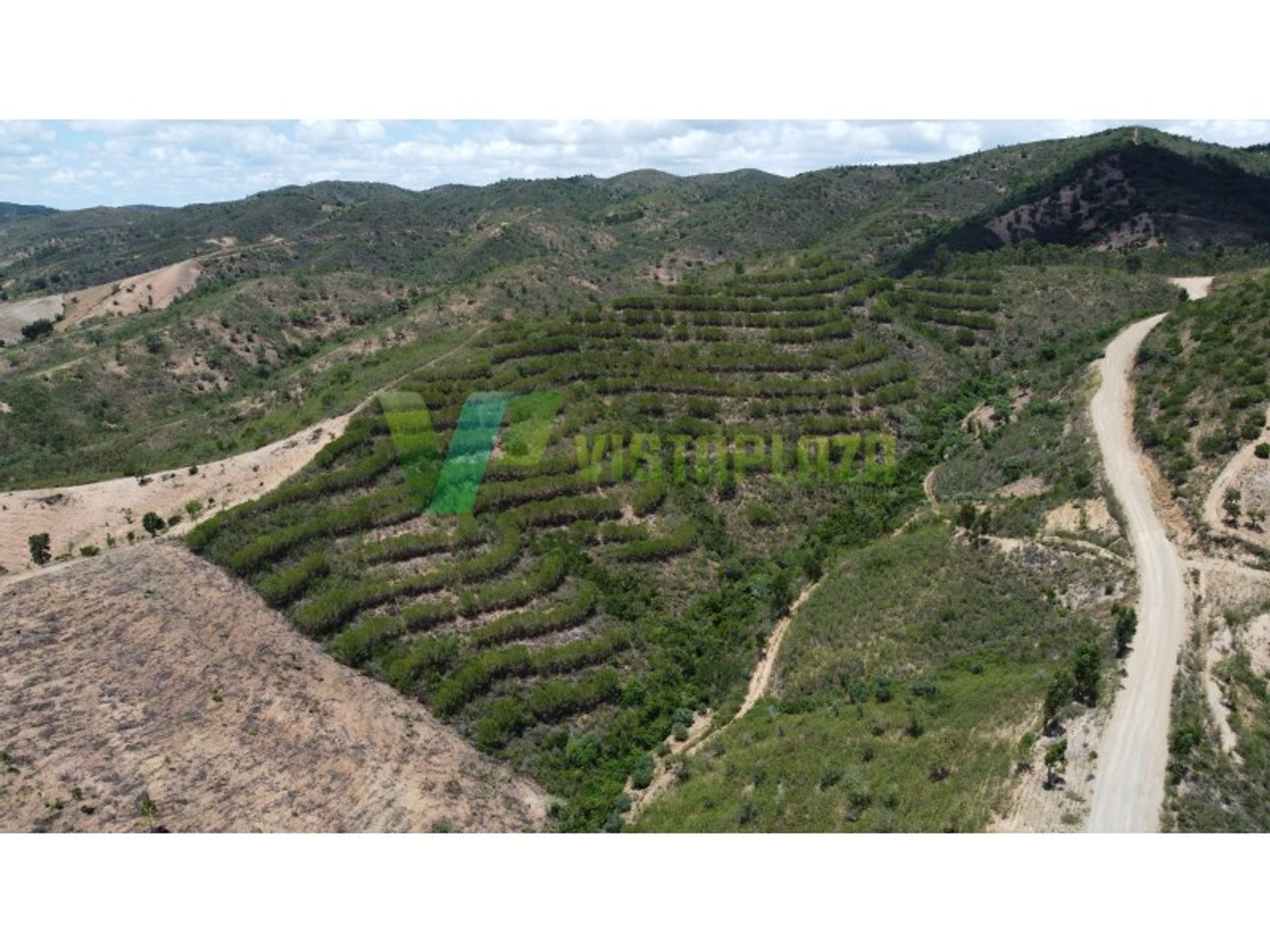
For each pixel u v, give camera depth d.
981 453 111.62
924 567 85.25
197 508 88.94
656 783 67.25
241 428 138.25
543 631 77.00
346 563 77.25
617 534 91.06
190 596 70.44
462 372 108.25
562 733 70.25
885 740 62.28
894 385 126.94
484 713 69.38
